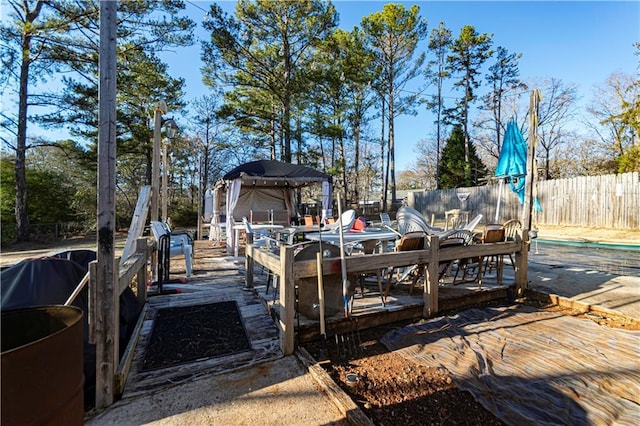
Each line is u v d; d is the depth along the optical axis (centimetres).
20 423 96
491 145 2130
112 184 176
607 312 314
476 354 237
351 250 409
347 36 1595
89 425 159
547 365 220
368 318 283
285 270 233
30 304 189
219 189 942
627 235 905
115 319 181
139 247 314
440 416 172
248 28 1276
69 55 1106
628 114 1223
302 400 180
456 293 343
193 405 175
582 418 167
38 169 1608
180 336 254
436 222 1572
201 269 516
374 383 201
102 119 172
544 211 1194
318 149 2078
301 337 250
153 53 1295
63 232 1453
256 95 1484
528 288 389
